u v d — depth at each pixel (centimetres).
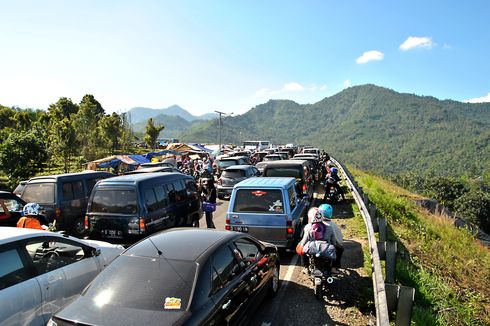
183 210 986
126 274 405
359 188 1316
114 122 5900
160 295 375
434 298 658
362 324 538
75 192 1065
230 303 429
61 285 515
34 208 723
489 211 4847
